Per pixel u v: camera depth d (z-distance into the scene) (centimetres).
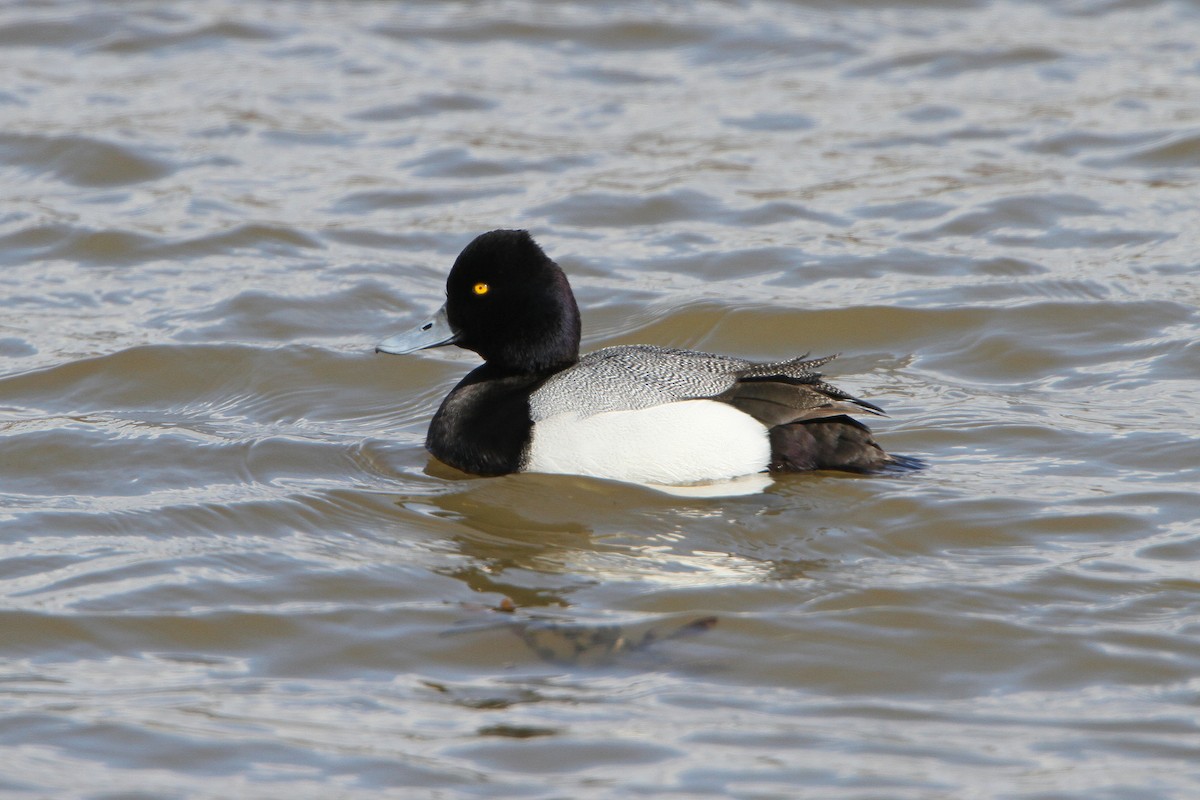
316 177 1842
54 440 1175
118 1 2458
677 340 1428
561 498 1047
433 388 1314
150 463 1137
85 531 1017
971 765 726
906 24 2402
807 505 1024
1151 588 906
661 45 2327
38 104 2044
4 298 1502
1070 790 701
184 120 2005
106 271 1579
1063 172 1822
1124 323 1413
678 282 1559
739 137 1970
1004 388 1288
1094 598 896
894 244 1636
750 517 1012
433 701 795
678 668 825
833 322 1434
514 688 807
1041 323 1420
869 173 1842
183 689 812
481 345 1134
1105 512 1012
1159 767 721
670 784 710
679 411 1048
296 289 1527
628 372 1091
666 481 1053
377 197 1783
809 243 1647
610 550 973
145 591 926
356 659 844
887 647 845
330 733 762
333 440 1187
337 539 1005
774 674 820
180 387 1309
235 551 985
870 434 1082
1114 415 1200
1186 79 2119
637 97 2125
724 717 774
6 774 720
